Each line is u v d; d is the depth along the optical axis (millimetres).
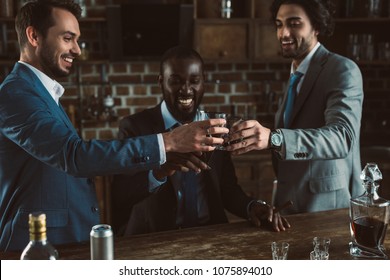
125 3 4012
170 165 1700
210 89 4316
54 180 1683
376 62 3961
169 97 1954
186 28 3906
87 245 1586
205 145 1538
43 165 1674
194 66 1923
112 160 1488
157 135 1529
